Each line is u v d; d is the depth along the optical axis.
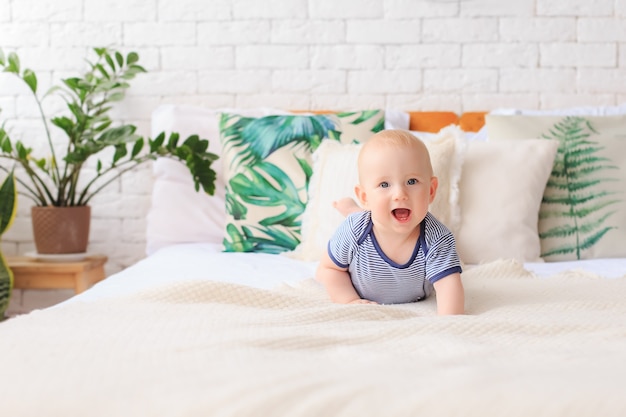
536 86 2.99
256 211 2.46
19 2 3.06
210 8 3.03
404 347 1.09
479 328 1.19
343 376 0.89
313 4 3.01
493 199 2.26
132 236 3.11
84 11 3.05
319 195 2.31
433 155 2.25
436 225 1.60
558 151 2.44
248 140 2.56
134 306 1.41
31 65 3.07
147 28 3.05
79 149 2.71
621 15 2.96
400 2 2.99
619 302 1.51
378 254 1.60
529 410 0.79
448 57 3.00
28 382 0.92
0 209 2.78
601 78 2.98
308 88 3.03
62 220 2.78
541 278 1.83
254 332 1.14
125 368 0.95
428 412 0.80
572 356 0.99
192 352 1.02
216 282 1.51
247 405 0.81
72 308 1.41
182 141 2.78
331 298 1.67
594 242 2.33
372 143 1.54
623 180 2.38
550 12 2.97
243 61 3.04
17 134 3.09
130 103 3.07
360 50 3.01
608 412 0.79
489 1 2.98
